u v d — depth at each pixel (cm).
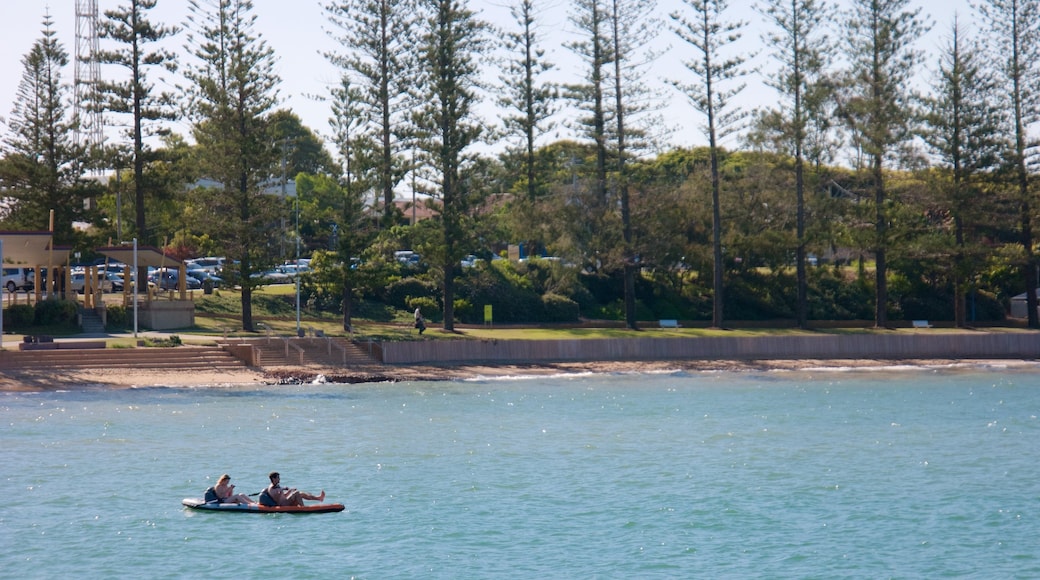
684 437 7312
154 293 12025
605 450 6819
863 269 15425
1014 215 13738
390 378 10194
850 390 9850
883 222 13650
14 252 11300
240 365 10181
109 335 10950
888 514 5231
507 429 7575
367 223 12262
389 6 12694
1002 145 13600
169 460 6347
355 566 4412
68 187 12862
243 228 11462
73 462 6238
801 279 13525
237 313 12612
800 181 13650
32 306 11156
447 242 12300
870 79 13588
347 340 11062
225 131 11850
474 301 13575
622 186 13338
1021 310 15162
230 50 11975
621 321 13762
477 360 11188
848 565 4438
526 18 14850
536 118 14962
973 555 4569
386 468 6222
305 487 5762
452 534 4869
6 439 6881
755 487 5794
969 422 8006
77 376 9344
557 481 5925
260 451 6656
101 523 4997
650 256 13250
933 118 13700
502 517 5169
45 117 13025
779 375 10988
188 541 4747
